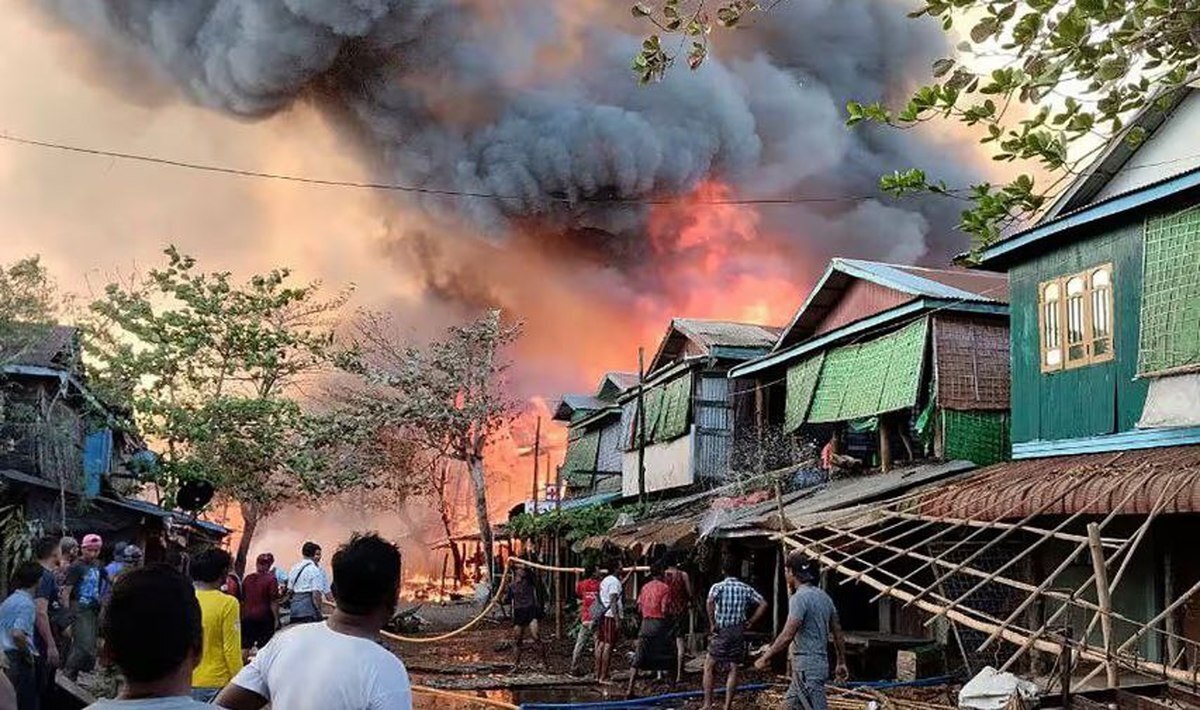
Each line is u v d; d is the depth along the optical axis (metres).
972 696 8.73
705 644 16.53
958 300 15.32
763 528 13.91
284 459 23.27
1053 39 4.92
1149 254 11.70
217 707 2.69
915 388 15.33
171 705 2.60
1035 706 7.88
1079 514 9.89
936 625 13.16
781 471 17.86
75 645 11.33
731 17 5.81
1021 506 10.68
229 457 22.02
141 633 2.59
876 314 16.55
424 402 28.58
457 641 21.19
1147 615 11.36
